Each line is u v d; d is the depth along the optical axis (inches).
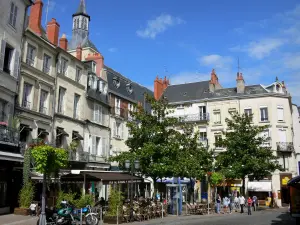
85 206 666.2
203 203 1030.4
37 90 927.7
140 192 1434.5
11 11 795.4
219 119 1678.2
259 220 788.6
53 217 574.9
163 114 946.1
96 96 1246.9
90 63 1262.3
